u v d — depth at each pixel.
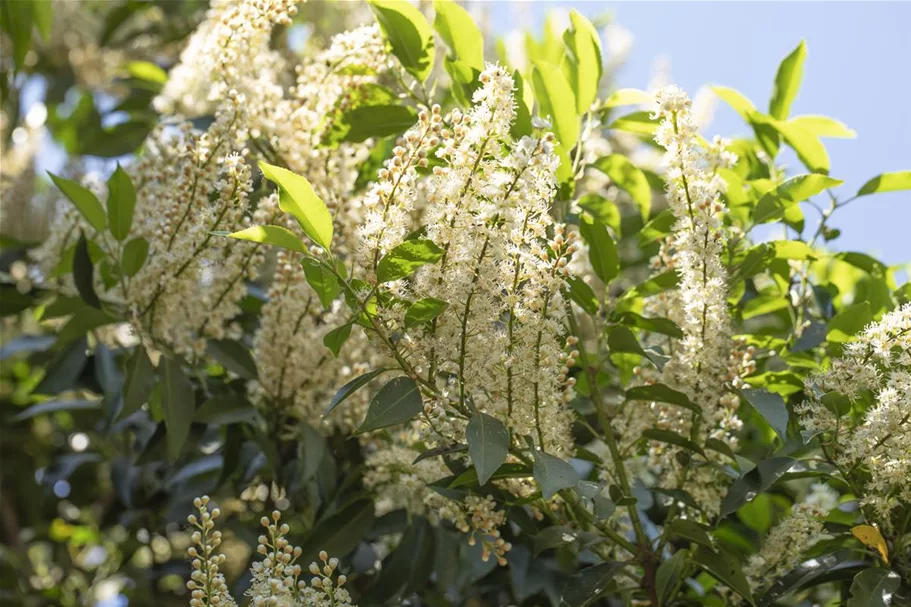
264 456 1.73
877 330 1.43
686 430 1.50
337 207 1.59
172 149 1.65
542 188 1.37
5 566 2.09
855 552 1.48
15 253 1.88
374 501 1.61
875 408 1.43
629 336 1.48
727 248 1.56
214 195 1.57
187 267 1.55
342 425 1.67
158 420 1.69
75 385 1.74
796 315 1.65
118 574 2.01
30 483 2.15
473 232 1.37
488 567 1.68
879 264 1.67
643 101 1.62
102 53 2.58
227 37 1.58
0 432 2.22
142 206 1.66
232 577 1.89
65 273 1.75
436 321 1.39
